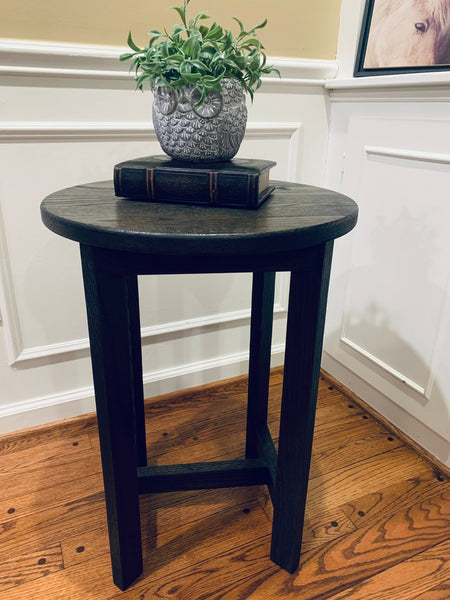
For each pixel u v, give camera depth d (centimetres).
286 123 123
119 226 57
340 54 123
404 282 110
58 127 99
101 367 66
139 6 99
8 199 100
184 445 116
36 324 112
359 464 110
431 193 99
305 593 80
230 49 72
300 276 64
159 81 68
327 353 146
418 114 100
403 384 115
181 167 70
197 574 83
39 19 92
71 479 104
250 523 94
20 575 82
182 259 61
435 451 110
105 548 88
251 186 67
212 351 138
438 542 90
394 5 104
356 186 121
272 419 126
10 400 116
